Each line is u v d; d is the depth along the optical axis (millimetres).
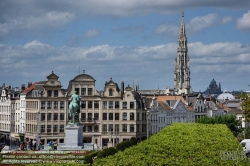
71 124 131375
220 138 92938
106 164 66125
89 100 198875
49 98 196125
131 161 67312
